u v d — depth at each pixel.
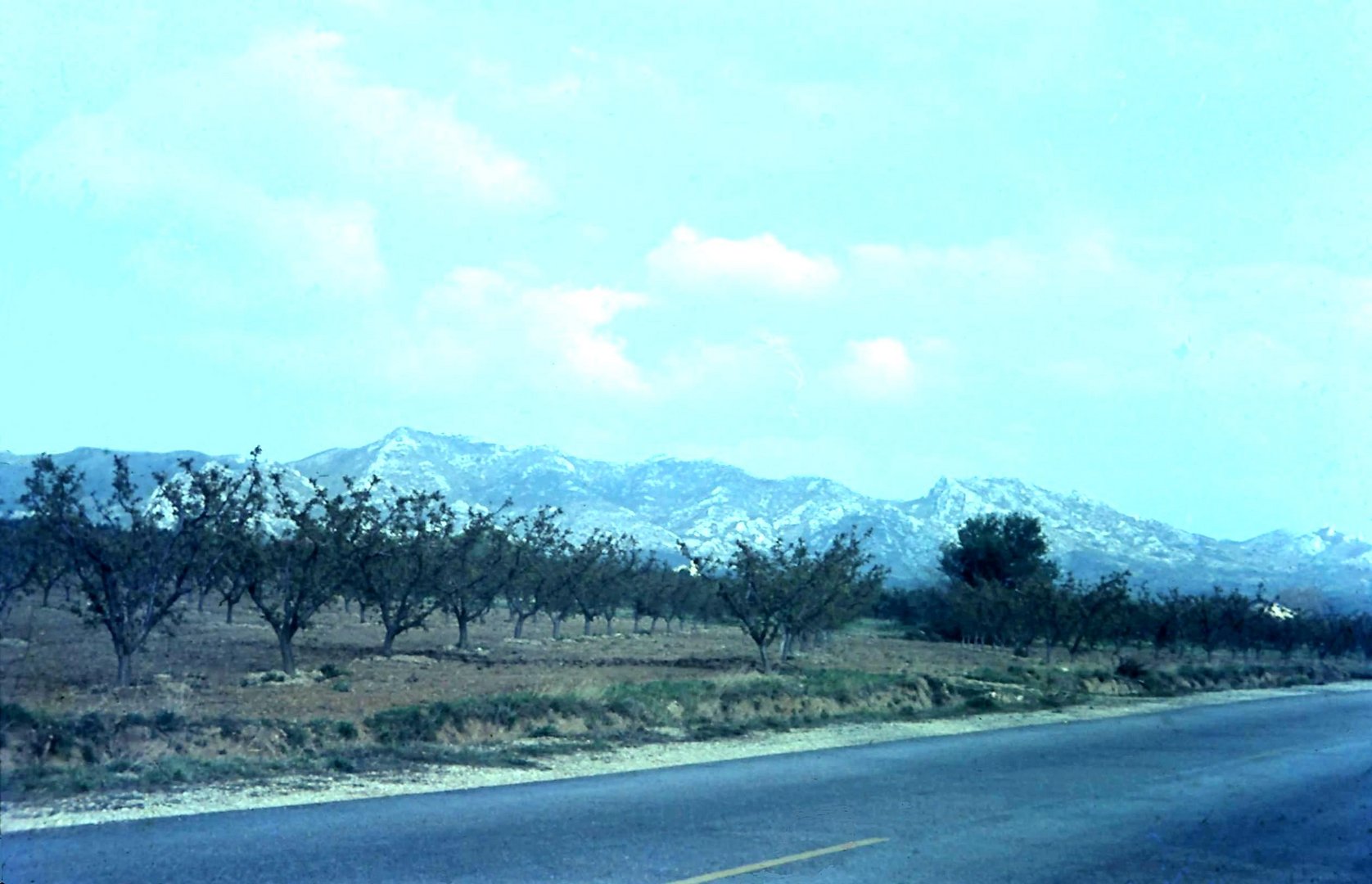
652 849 11.48
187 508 28.22
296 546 34.56
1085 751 22.70
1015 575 91.44
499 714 21.47
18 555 33.44
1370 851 13.09
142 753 15.98
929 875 10.93
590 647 53.00
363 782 15.33
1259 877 11.58
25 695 22.55
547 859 10.80
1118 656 67.00
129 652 26.66
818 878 10.59
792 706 27.67
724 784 16.39
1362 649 77.81
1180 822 14.58
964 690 34.84
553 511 67.75
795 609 42.09
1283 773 20.02
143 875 9.57
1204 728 28.73
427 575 42.72
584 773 17.27
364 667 36.50
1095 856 12.14
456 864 10.46
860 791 16.19
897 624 99.69
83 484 27.75
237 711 22.66
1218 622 71.44
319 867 10.10
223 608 64.06
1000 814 14.62
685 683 27.78
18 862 9.96
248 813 12.62
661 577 73.19
